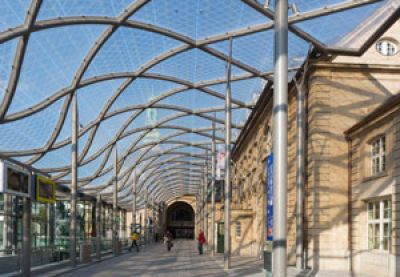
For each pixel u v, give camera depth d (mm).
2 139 29266
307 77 23594
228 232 22672
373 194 19203
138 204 81625
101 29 23688
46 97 26516
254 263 26781
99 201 34062
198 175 80375
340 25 23531
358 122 20312
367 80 22750
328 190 21938
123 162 48125
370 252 19609
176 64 30578
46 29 21109
